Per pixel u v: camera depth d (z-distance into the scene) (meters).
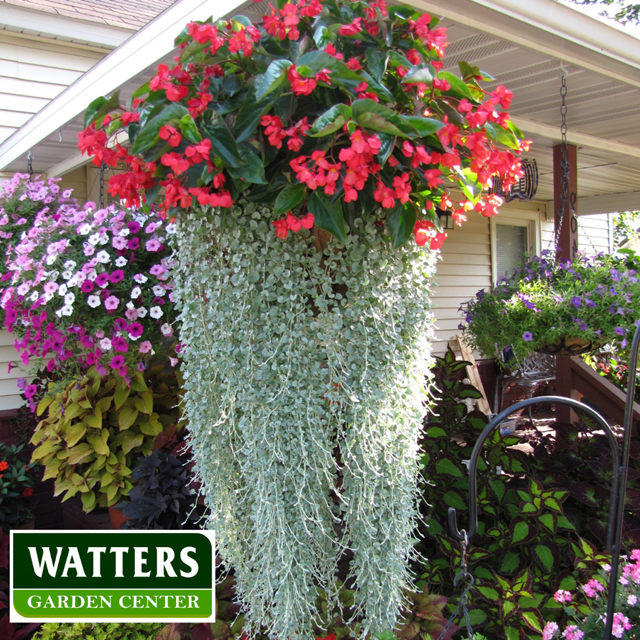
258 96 1.01
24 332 2.93
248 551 1.41
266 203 1.23
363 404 1.24
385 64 1.16
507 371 4.92
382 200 1.11
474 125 1.16
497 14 1.71
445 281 5.39
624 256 2.93
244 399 1.24
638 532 2.20
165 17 1.80
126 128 1.30
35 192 3.03
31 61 3.37
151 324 2.50
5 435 3.17
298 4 1.19
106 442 2.59
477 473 2.38
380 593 1.28
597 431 3.53
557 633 1.69
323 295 1.25
